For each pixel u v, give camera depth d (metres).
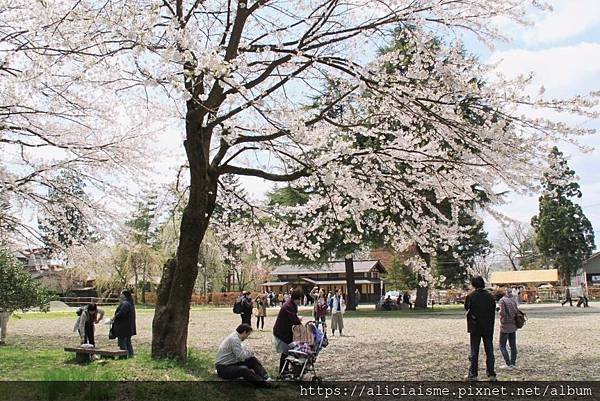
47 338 18.36
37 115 12.31
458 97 9.91
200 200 10.27
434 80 10.24
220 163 11.15
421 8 9.52
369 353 13.84
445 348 14.70
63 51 9.55
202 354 12.91
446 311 37.94
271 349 15.03
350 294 42.22
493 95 9.30
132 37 8.32
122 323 11.66
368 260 69.94
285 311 9.52
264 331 21.97
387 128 11.61
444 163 10.59
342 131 11.63
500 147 9.48
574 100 9.20
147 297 54.94
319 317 19.14
